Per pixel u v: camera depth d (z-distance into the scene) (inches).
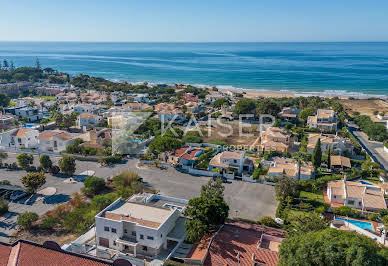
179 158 3905.0
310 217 2314.2
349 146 4330.7
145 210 2294.5
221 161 3671.3
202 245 2116.1
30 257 1565.0
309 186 3176.7
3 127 5388.8
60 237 2359.7
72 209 2652.6
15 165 3745.1
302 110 6127.0
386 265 1398.9
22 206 2839.6
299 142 4746.6
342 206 2755.9
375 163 3769.7
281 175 3378.4
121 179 3157.0
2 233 2405.3
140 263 1940.2
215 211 2155.5
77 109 6624.0
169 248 2146.9
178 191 3169.3
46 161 3585.1
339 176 3376.0
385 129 5073.8
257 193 3142.2
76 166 3809.1
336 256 1397.6
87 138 4566.9
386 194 2957.7
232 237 2149.4
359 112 6963.6
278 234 2273.6
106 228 2155.5
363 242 1493.6
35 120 6289.4
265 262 1884.8
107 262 1533.0
